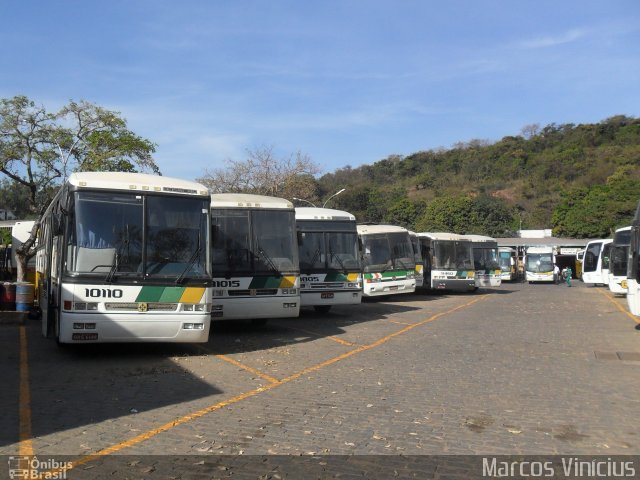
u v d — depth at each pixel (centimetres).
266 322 1714
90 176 1081
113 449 577
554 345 1305
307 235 1862
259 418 695
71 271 1009
